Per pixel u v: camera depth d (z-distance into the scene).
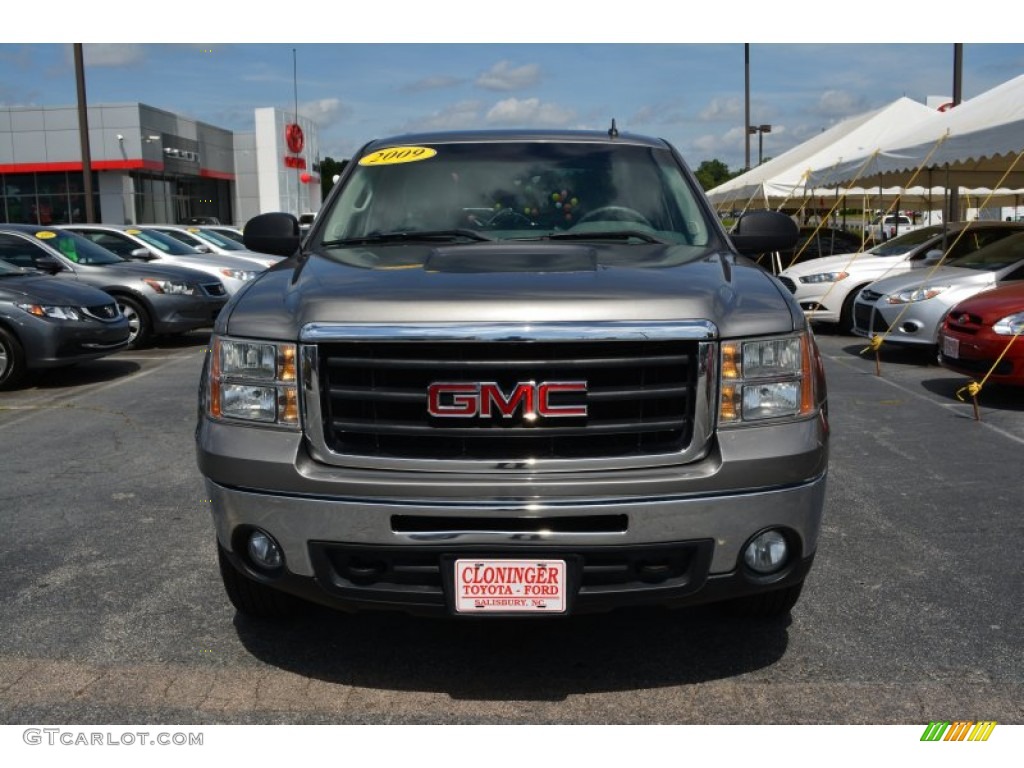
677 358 2.84
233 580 3.48
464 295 2.87
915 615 3.76
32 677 3.30
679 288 2.97
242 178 46.69
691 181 4.38
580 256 3.43
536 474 2.79
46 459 6.34
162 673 3.33
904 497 5.36
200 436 3.07
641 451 2.86
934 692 3.16
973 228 13.36
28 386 9.43
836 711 3.05
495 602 2.84
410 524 2.84
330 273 3.27
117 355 11.78
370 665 3.39
